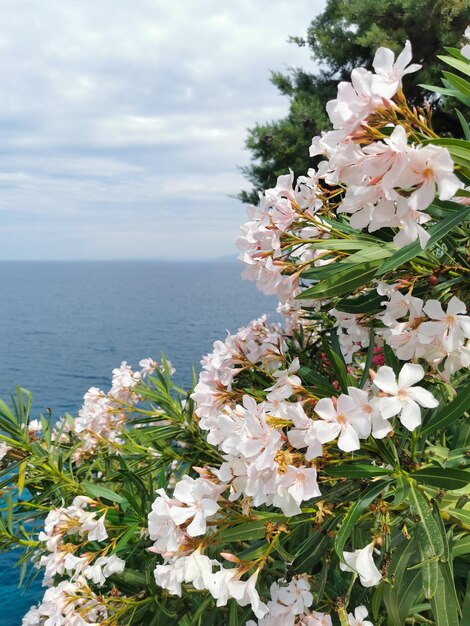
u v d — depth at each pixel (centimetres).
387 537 43
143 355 1067
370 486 42
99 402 93
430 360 43
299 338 71
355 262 46
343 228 53
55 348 1209
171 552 45
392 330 43
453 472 40
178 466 86
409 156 29
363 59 291
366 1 269
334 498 45
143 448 85
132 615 62
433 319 41
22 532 83
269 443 40
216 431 49
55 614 61
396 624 45
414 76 248
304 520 46
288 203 50
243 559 46
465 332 40
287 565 48
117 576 68
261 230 50
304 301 61
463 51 39
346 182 33
